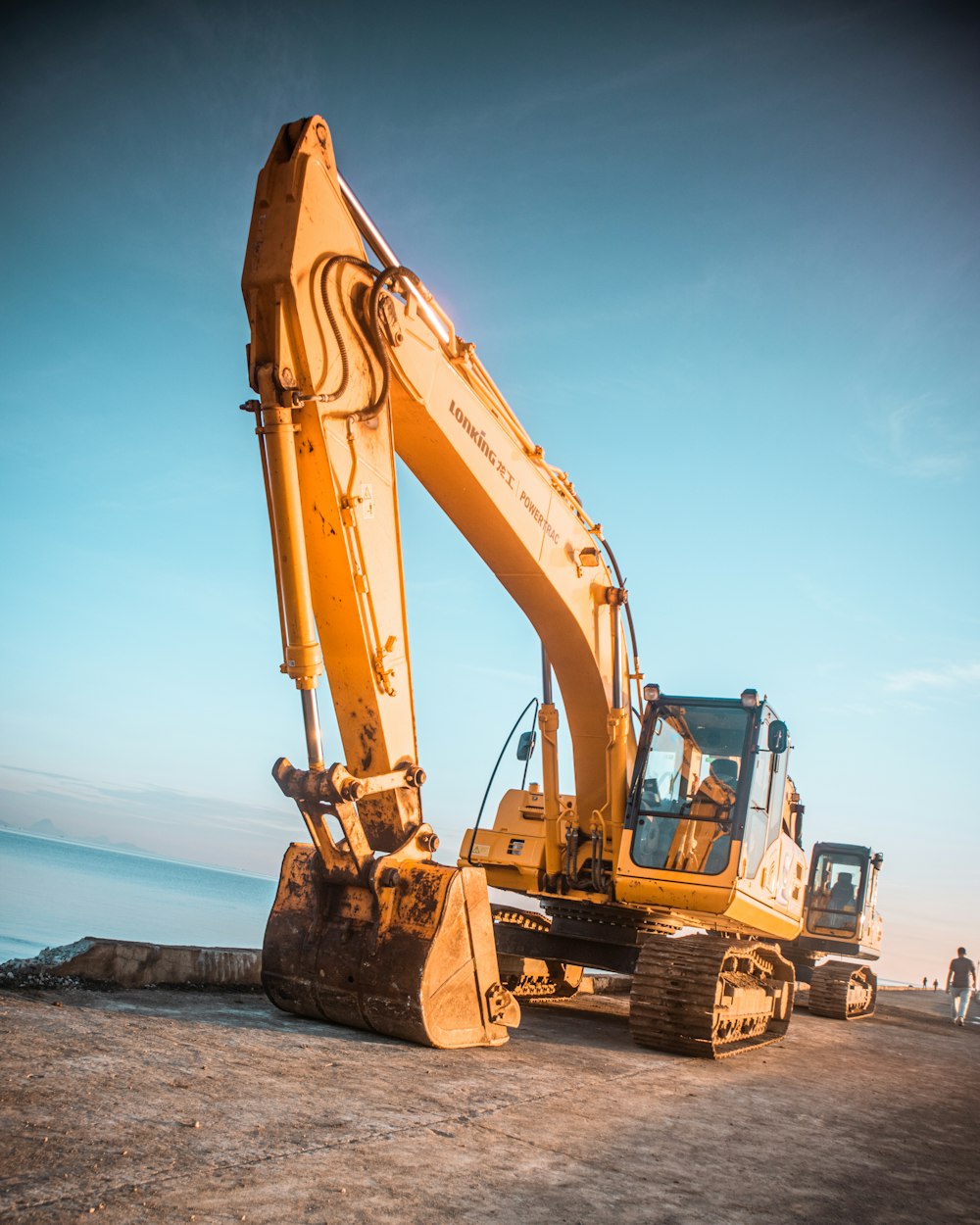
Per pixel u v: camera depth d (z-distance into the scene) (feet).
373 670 21.76
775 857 34.71
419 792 23.12
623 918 32.65
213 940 188.85
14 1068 15.07
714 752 32.63
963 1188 17.43
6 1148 11.92
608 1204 13.39
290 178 20.21
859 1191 16.20
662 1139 17.48
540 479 27.91
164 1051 17.79
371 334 21.47
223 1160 12.60
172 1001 24.06
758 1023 34.19
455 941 22.30
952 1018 68.28
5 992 21.27
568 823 33.65
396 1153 14.01
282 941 23.48
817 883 61.36
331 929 23.03
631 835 31.78
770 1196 15.08
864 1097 25.66
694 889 30.53
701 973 27.50
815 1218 14.30
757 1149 17.92
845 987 50.83
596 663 31.01
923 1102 26.43
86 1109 13.73
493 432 25.75
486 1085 19.22
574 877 33.40
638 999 27.66
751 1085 24.61
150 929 195.11
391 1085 17.94
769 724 33.09
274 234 20.02
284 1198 11.69
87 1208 10.59
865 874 60.64
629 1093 21.04
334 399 20.38
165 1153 12.52
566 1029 30.22
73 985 23.66
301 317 19.85
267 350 20.02
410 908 22.22
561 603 29.12
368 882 22.22
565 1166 14.82
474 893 22.89
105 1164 11.87
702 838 31.53
